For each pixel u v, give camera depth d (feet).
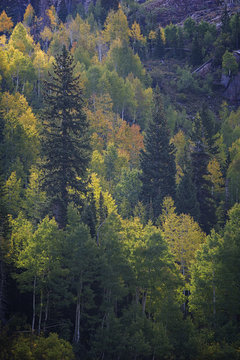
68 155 113.39
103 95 266.57
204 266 113.50
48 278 98.68
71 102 116.67
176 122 313.32
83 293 103.19
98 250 104.63
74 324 108.78
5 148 167.22
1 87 252.62
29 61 265.95
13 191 138.21
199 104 397.80
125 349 97.60
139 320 100.12
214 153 223.51
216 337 103.09
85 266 99.45
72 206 113.70
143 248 108.58
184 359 98.22
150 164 189.57
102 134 237.86
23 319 104.27
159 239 110.52
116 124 250.78
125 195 177.99
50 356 83.56
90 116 234.99
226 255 110.01
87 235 101.55
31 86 257.55
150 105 299.99
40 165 115.75
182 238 132.36
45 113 117.80
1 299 104.94
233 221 133.80
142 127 291.79
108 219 120.37
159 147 198.49
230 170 191.11
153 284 107.76
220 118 376.07
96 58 350.84
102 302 105.09
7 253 104.47
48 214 112.88
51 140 114.83
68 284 104.22
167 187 183.42
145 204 175.42
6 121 176.35
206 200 177.68
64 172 114.52
